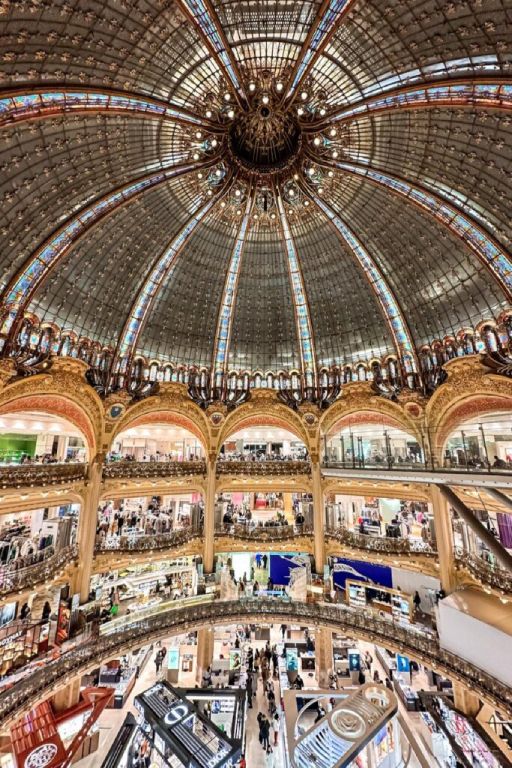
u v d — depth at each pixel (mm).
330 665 24906
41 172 18094
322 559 27094
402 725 16672
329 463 26094
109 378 27203
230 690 20734
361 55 17484
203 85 19797
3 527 24328
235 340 32406
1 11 11578
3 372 20172
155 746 17234
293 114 22375
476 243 21969
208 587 26109
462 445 17656
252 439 36281
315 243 28578
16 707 15664
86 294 25125
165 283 28484
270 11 16250
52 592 22109
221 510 32125
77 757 18859
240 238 28703
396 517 30484
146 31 15445
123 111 17875
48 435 29266
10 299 21266
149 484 26625
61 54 14148
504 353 22625
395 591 25703
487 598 20047
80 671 18891
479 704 19938
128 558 24812
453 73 15688
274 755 18562
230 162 24625
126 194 22469
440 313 26000
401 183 22234
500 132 16750
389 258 26734
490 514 24109
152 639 21922
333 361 31656
